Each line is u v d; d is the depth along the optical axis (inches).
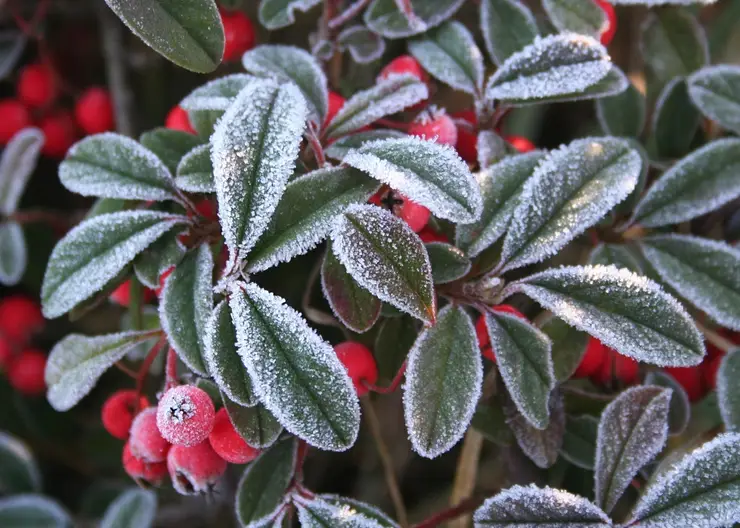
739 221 9.8
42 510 10.9
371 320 8.2
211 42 7.9
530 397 8.2
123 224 8.5
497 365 8.4
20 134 10.7
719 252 8.9
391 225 8.0
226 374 7.8
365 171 8.1
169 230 8.5
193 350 8.1
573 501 8.2
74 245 8.5
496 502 8.3
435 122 8.8
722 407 8.9
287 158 7.9
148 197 8.6
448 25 9.5
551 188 8.4
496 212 8.5
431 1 9.5
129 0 7.8
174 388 8.0
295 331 7.8
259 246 8.0
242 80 8.9
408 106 9.0
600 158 8.5
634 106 9.9
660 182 9.1
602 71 8.9
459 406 8.1
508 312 8.4
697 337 8.1
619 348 8.1
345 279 8.2
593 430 9.0
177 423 7.9
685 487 8.2
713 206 9.1
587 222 8.3
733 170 9.1
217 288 7.9
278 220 8.0
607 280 8.2
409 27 9.5
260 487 8.6
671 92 9.8
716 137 10.0
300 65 9.1
